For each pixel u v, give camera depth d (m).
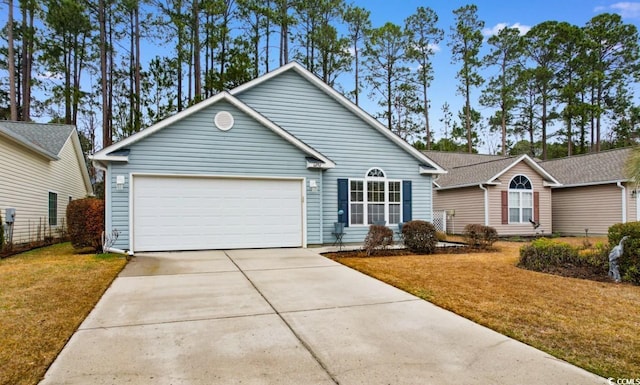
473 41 31.55
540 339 3.71
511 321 4.25
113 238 9.01
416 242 9.98
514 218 16.83
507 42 31.70
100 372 2.96
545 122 33.09
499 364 3.15
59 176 16.00
